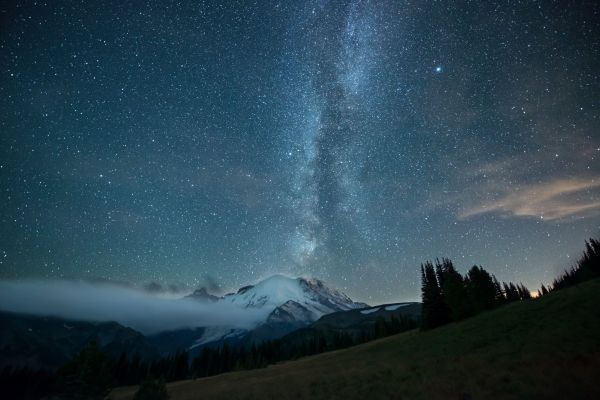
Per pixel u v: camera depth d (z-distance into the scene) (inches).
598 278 1669.5
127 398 1653.5
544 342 906.7
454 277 2386.8
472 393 673.6
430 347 1434.5
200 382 2046.0
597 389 587.5
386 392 818.2
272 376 1659.7
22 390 2321.6
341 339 3996.1
